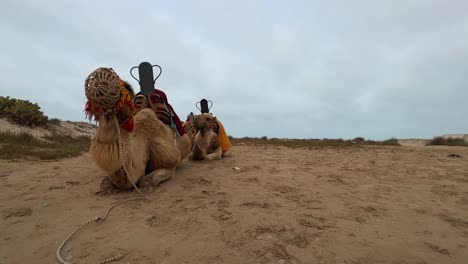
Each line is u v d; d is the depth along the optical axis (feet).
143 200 12.33
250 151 38.22
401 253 8.18
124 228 9.35
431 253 8.25
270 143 59.00
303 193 14.30
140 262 7.29
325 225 10.09
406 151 44.11
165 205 11.73
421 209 12.17
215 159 26.71
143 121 14.53
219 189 14.58
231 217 10.52
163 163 15.30
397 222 10.62
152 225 9.63
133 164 12.69
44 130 48.55
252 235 9.03
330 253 8.05
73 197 12.67
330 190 15.11
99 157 11.48
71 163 22.48
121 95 11.03
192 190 14.19
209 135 26.20
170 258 7.51
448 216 11.38
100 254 7.64
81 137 52.80
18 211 10.72
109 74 10.50
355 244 8.66
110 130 11.50
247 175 18.67
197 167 21.74
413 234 9.55
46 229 9.20
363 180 18.04
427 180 18.42
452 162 28.50
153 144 14.79
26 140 34.58
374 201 13.21
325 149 45.32
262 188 15.10
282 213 11.16
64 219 10.05
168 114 17.48
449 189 15.92
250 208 11.62
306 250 8.18
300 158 29.91
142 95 17.12
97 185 14.92
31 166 20.40
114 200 12.25
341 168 22.98
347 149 46.70
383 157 32.96
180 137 18.95
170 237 8.74
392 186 16.44
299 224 10.09
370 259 7.80
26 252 7.72
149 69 17.62
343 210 11.79
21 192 13.39
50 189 13.98
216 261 7.41
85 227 9.39
